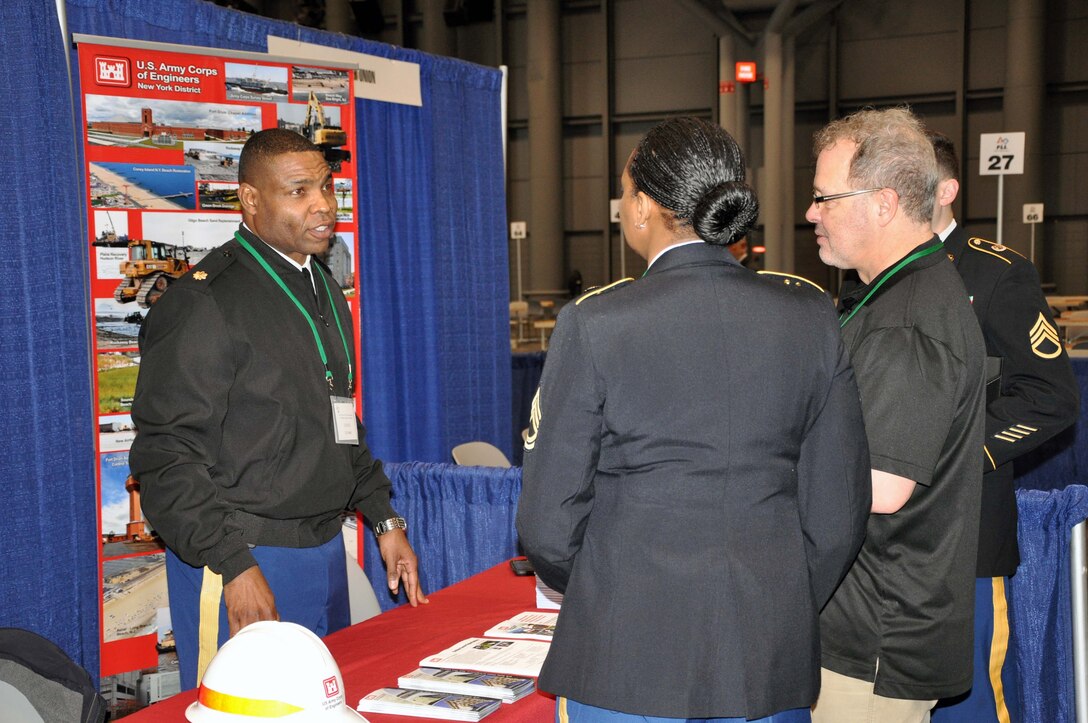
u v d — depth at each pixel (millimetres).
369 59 3520
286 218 1949
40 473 2432
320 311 2072
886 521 1408
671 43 13672
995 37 12383
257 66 2729
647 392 1104
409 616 1919
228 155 2664
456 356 4105
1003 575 1739
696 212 1133
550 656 1169
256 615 1700
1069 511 2143
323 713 1195
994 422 1746
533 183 14055
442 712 1370
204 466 1771
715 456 1104
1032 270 1823
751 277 1179
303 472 1895
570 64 14094
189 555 1730
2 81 2330
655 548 1098
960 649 1398
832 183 1446
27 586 2420
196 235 2613
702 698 1069
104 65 2465
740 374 1113
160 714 1387
